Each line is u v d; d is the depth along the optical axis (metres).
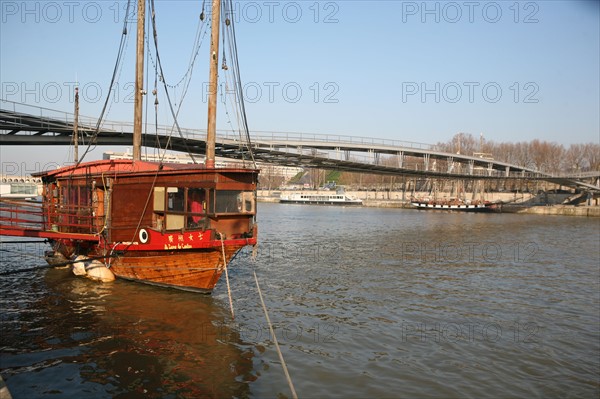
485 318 17.61
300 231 49.81
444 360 13.41
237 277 22.98
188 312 15.75
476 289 22.30
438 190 124.19
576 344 15.13
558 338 15.63
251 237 17.08
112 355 12.22
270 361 12.55
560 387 12.00
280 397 10.63
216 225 16.31
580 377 12.64
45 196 23.92
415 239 43.50
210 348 12.97
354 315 17.28
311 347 13.80
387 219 71.75
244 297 18.80
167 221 17.02
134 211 17.73
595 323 17.38
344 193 139.00
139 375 11.16
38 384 10.48
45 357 11.91
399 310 18.20
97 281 18.97
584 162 113.06
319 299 19.33
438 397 11.19
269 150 41.03
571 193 101.00
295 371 12.08
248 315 16.25
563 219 75.75
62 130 33.53
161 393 10.41
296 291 20.56
